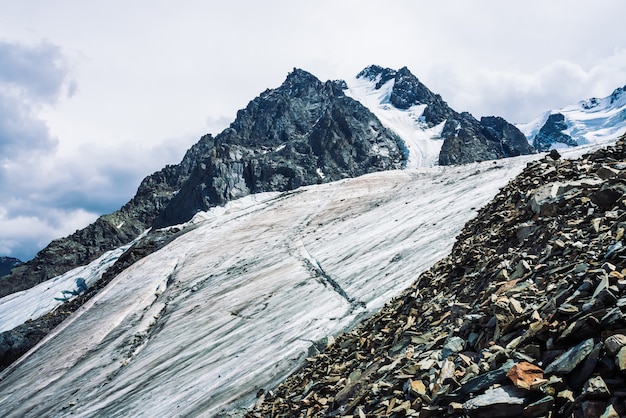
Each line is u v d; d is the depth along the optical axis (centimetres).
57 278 15950
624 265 895
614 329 718
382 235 6125
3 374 6694
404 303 2005
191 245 9694
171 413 3083
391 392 1099
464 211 5722
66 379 5128
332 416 1322
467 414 776
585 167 1909
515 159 9219
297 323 3959
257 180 17888
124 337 5834
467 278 1619
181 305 6156
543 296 1012
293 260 6506
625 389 633
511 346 885
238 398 2831
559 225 1437
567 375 721
